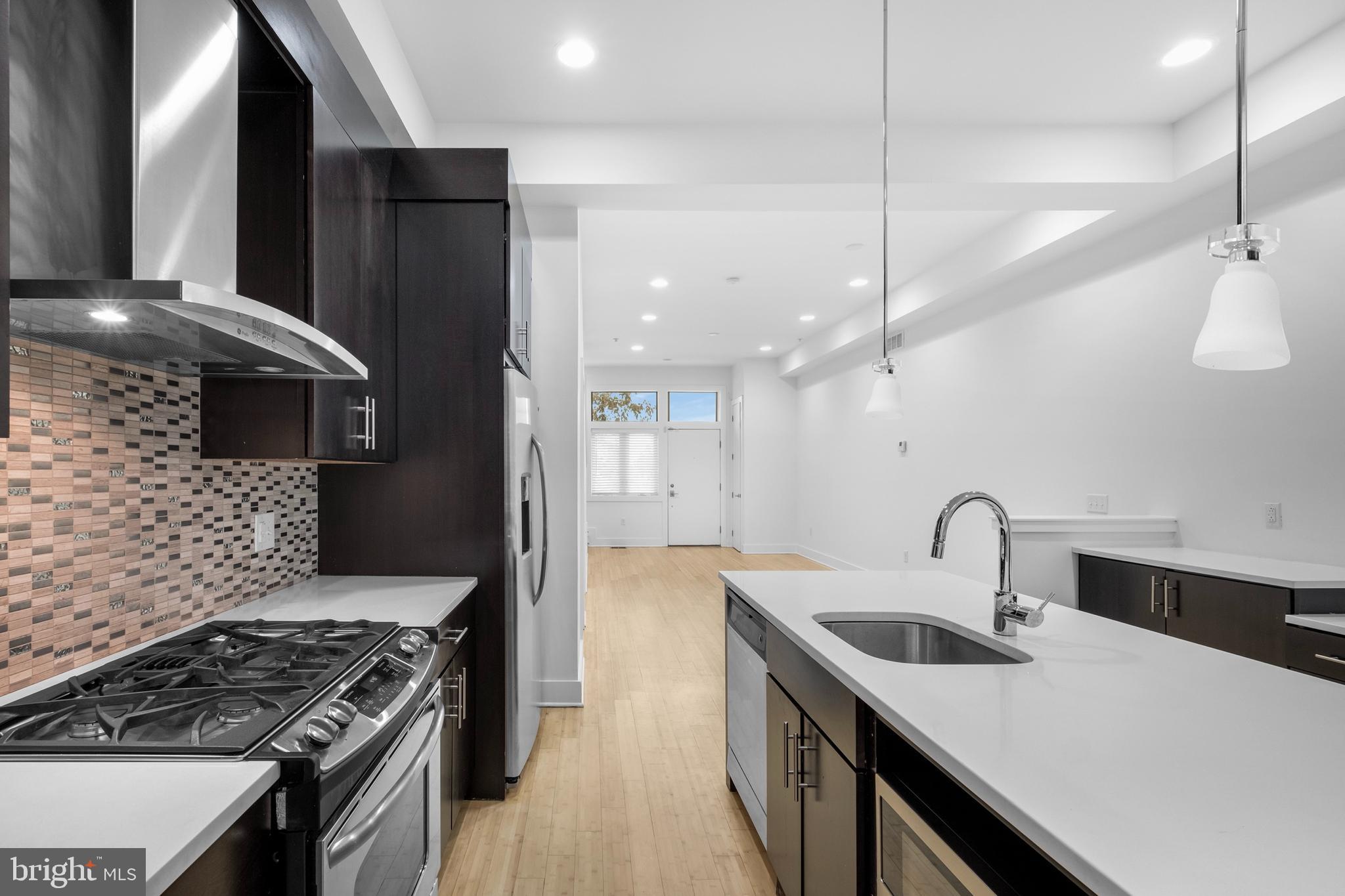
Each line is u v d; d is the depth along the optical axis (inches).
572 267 138.1
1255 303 47.9
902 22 97.6
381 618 74.2
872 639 77.4
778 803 75.4
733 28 98.8
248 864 35.4
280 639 60.7
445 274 102.2
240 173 65.9
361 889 44.4
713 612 227.3
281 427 68.8
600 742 121.3
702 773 109.1
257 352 55.1
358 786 44.7
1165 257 139.7
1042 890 35.3
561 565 139.2
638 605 238.5
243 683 49.6
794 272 216.1
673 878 80.7
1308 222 111.6
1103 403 156.0
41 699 46.8
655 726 128.6
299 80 65.6
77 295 37.2
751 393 392.5
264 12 56.4
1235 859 27.0
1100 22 97.7
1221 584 101.8
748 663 90.4
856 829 52.4
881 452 269.9
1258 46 103.2
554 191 129.1
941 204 137.7
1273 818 30.4
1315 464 110.0
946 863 40.3
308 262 66.0
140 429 61.6
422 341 102.0
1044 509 175.3
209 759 37.9
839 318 283.6
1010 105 120.4
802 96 117.2
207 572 72.7
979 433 203.3
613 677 157.8
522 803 99.1
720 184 126.7
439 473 101.4
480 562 101.0
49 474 51.5
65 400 53.1
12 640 47.8
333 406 74.0
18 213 40.9
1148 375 143.5
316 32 67.3
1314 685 50.1
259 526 84.2
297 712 44.7
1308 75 102.2
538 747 119.0
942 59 106.8
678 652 177.8
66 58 43.1
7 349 29.9
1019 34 100.2
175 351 54.9
